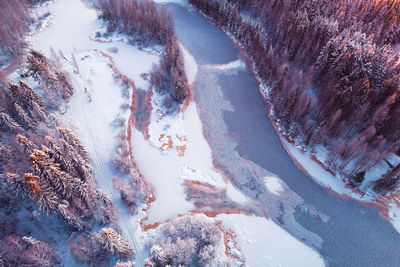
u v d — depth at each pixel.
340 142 58.06
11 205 45.81
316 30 71.94
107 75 75.75
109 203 47.22
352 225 48.41
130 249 41.53
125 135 60.97
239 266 43.00
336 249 45.47
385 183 49.09
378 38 72.94
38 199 38.25
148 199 50.81
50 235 44.19
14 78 68.81
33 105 55.22
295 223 48.75
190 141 62.28
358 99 54.06
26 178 37.12
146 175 55.19
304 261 44.16
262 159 59.00
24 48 81.38
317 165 57.31
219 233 45.44
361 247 45.69
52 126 58.81
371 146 54.41
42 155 40.19
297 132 61.12
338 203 51.50
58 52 82.75
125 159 54.50
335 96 56.88
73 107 65.81
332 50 63.16
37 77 61.66
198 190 53.09
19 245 39.28
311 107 62.91
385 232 47.41
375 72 56.03
